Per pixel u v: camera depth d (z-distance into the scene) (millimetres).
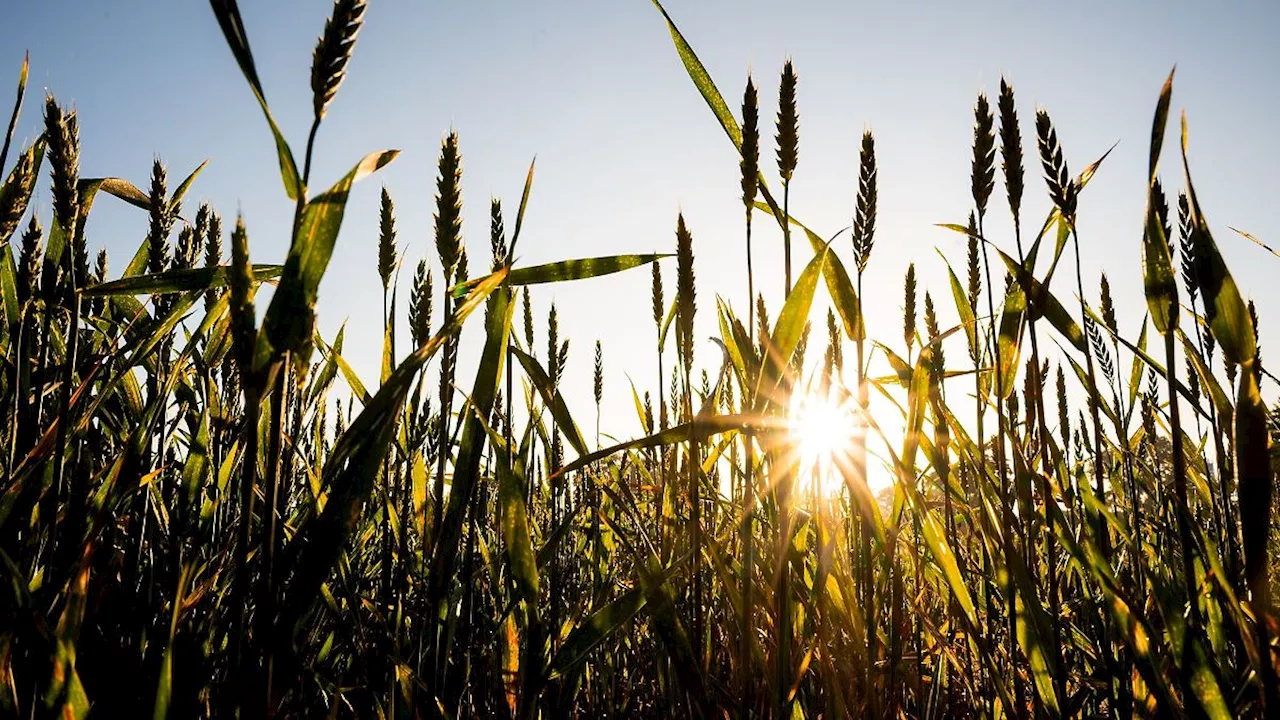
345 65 491
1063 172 656
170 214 819
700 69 695
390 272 729
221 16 475
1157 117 575
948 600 911
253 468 502
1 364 720
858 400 705
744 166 670
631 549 758
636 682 1062
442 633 744
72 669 515
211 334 783
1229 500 687
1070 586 1029
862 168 714
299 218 487
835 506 943
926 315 913
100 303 878
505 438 767
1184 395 716
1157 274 581
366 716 804
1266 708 535
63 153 622
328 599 735
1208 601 688
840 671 828
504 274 607
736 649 873
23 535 653
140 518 752
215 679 687
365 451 543
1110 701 723
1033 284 715
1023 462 711
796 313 678
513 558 680
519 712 686
